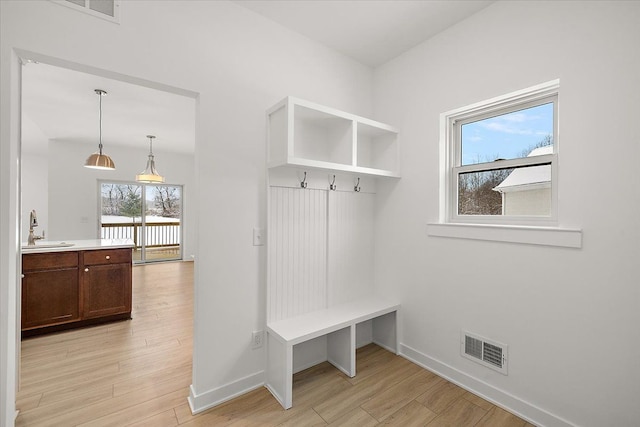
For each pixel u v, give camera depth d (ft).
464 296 6.79
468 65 6.76
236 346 6.45
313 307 7.68
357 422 5.65
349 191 8.41
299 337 6.17
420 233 7.73
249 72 6.59
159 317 11.28
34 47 4.41
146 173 16.72
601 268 4.91
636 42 4.59
